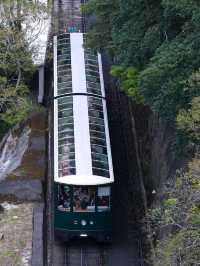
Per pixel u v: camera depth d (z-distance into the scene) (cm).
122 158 3734
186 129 2288
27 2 3944
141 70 3020
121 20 3091
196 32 2520
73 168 2995
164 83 2536
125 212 3331
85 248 3075
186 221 2038
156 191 3147
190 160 2530
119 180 3550
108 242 3092
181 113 2234
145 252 3027
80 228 3019
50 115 3959
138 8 2980
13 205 3341
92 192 2970
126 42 2983
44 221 3225
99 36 3459
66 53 3956
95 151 3105
